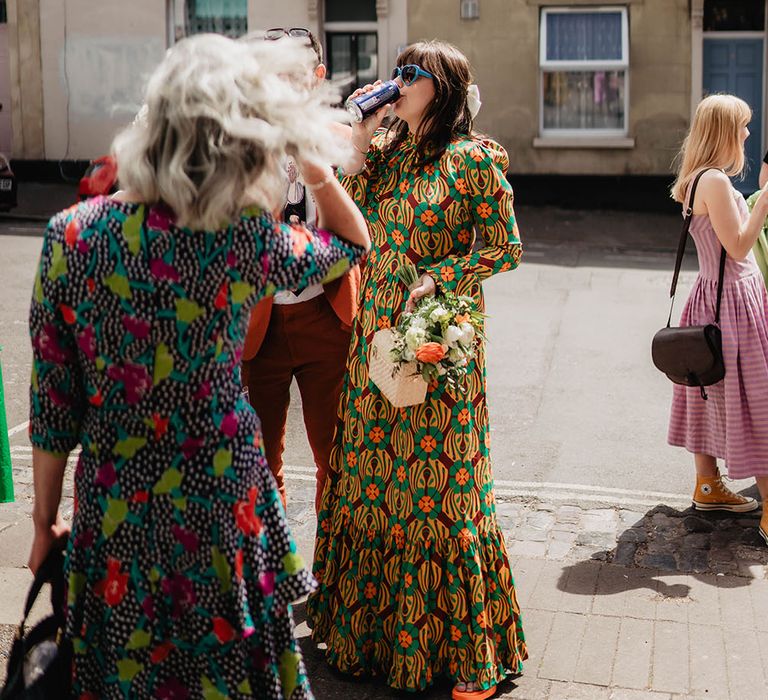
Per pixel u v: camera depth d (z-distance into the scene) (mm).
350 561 3359
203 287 1984
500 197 3191
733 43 16234
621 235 14570
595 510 4816
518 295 10109
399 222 3248
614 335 8406
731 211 4242
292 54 2062
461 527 3199
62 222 2000
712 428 4543
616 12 15883
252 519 2094
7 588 3883
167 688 2117
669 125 16016
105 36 16625
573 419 6227
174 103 1937
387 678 3320
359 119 3166
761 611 3791
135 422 2027
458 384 3111
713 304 4402
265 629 2125
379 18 16141
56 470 2104
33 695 2105
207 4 16484
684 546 4383
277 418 3902
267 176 2018
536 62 16047
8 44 16938
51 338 2016
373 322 3287
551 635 3623
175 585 2061
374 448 3285
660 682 3322
